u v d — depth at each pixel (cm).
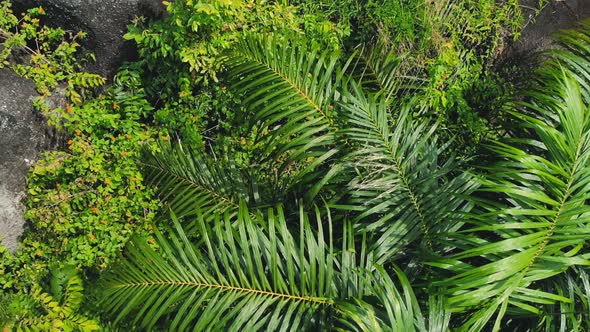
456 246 383
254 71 454
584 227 349
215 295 364
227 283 366
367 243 415
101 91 656
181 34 586
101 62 648
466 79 739
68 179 596
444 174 422
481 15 768
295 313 371
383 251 396
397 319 323
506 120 475
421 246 399
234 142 635
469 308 348
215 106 640
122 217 586
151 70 632
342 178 425
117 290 385
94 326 505
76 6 604
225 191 456
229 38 600
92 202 580
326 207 386
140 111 621
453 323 370
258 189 459
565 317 348
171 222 467
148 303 368
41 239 582
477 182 402
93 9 607
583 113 378
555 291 374
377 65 547
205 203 447
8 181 573
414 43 707
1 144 570
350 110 424
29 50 622
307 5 680
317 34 656
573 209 341
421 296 388
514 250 359
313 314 361
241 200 371
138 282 380
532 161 359
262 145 620
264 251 375
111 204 579
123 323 444
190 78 630
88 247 565
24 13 605
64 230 566
